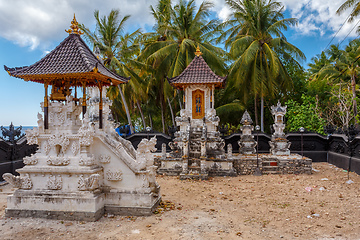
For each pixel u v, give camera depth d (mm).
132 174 8461
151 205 8320
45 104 8695
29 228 7383
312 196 10297
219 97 30562
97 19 27156
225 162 14680
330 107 28016
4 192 11484
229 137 20062
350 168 15227
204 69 16062
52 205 8039
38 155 8570
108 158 8586
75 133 8648
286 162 14977
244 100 25812
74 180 8188
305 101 24375
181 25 26281
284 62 29469
